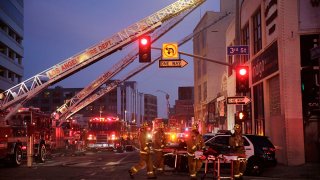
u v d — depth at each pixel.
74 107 43.41
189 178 17.09
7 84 70.38
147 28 32.19
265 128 25.98
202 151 15.65
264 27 26.22
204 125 61.12
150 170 16.70
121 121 42.56
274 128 24.33
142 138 16.70
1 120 22.17
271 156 18.70
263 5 26.30
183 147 19.98
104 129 40.91
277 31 22.98
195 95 74.50
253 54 29.89
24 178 16.86
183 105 98.19
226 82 43.62
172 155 20.30
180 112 97.81
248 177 17.97
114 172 19.45
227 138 18.88
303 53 21.70
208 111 56.25
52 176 17.62
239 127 16.11
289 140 21.41
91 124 41.09
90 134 40.97
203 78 66.44
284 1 21.86
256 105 29.33
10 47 72.69
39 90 32.19
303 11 21.70
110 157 32.47
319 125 21.44
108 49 32.41
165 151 19.53
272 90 25.16
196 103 73.00
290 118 21.48
